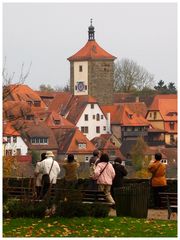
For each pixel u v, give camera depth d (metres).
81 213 33.88
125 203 35.22
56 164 38.72
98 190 39.06
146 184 35.91
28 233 29.88
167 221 33.53
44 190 37.69
